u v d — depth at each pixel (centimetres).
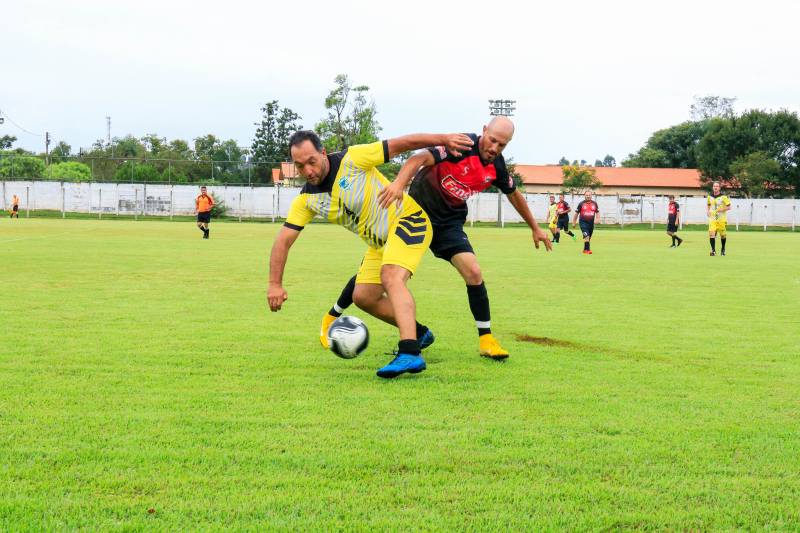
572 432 304
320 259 1362
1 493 230
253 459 264
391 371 395
